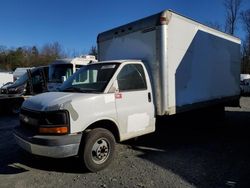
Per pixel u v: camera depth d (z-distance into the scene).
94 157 5.02
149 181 4.64
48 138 4.56
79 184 4.56
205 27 7.73
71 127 4.69
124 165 5.40
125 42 6.79
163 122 6.92
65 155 4.62
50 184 4.58
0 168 5.33
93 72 5.78
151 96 6.02
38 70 14.40
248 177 4.81
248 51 47.47
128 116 5.52
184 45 6.71
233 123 10.05
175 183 4.56
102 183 4.58
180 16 6.51
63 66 14.34
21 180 4.75
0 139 7.71
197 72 7.34
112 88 5.34
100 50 7.62
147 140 7.29
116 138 5.47
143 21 6.30
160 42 5.97
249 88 25.59
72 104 4.73
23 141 4.89
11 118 11.84
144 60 6.29
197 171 5.09
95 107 5.00
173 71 6.29
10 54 73.00
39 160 5.74
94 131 5.01
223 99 8.96
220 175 4.90
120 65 5.62
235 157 5.93
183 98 6.68
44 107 4.75
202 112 8.31
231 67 9.54
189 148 6.62
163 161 5.65
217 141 7.32
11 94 13.47
